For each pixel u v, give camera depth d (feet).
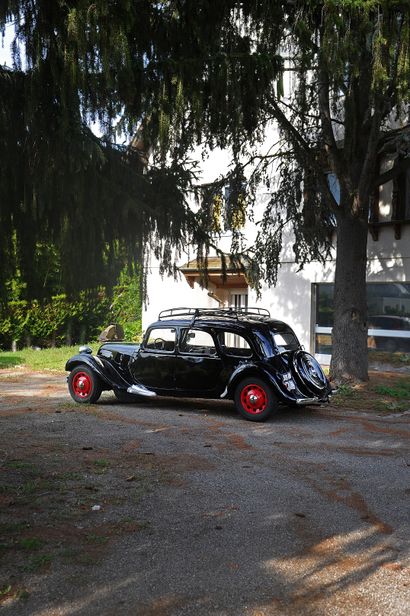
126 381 35.94
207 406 36.88
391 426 31.27
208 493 19.03
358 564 13.79
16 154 13.76
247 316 36.06
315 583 12.77
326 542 15.10
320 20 29.60
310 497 18.84
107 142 15.20
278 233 49.83
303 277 59.16
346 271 43.91
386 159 53.57
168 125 16.39
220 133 20.11
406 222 52.13
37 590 12.25
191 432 28.73
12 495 18.33
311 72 44.52
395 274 53.47
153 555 14.07
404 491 19.67
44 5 13.57
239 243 52.24
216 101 17.78
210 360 33.37
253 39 21.12
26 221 14.21
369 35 29.19
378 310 55.06
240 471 21.76
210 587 12.49
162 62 16.16
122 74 14.80
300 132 46.21
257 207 62.18
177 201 17.47
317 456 24.38
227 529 15.88
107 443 25.95
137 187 16.12
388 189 54.08
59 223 14.57
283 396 31.24
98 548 14.43
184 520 16.51
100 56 14.37
